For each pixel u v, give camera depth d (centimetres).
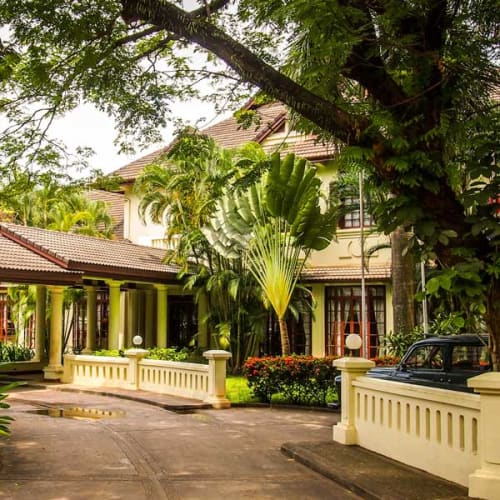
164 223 2736
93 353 2209
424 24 814
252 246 1972
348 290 2255
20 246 1970
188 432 1156
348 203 2258
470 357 1055
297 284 2095
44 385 1855
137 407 1497
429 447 793
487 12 845
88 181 1251
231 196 1997
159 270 2197
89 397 1670
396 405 871
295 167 1848
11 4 862
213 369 1512
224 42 830
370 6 834
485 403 674
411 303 1741
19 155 1138
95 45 989
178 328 2684
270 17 823
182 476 822
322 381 1492
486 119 788
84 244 2173
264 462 908
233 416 1371
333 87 911
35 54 945
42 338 2269
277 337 2355
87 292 2408
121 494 728
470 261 727
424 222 761
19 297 2570
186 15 837
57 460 902
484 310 753
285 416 1375
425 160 754
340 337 2247
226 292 2175
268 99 1105
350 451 930
